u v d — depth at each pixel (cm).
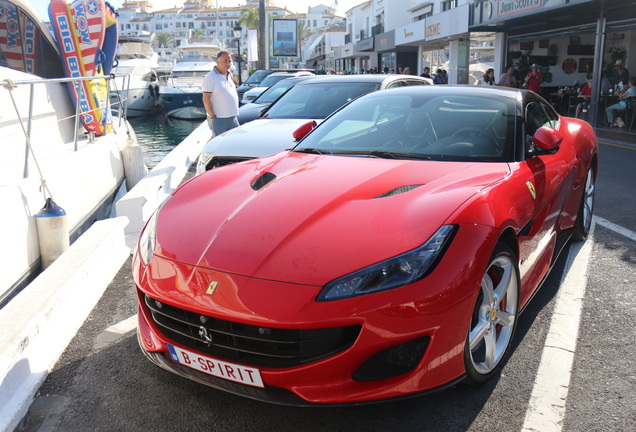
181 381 250
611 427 210
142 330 240
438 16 2178
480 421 215
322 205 230
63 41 724
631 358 259
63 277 308
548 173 298
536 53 1773
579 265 378
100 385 249
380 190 241
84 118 723
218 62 707
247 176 284
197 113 2234
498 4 1602
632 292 332
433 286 196
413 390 200
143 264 232
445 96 343
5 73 572
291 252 205
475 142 295
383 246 201
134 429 217
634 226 471
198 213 246
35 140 620
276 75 1728
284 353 196
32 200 445
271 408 228
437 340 199
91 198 632
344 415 221
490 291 230
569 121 419
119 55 2458
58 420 225
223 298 198
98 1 724
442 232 207
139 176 807
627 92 1257
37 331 257
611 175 718
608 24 1278
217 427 217
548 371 249
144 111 2297
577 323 294
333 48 6162
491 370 238
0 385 220
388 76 641
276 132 529
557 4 1288
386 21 3628
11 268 404
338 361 193
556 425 212
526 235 262
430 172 261
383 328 191
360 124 339
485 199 229
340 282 192
